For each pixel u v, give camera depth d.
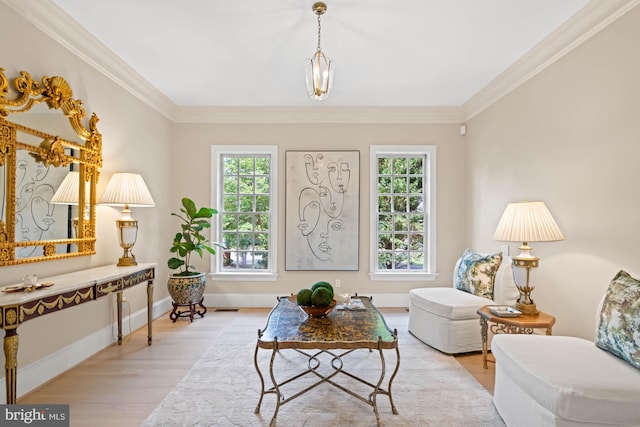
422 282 4.41
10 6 2.06
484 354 2.60
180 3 2.28
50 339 2.38
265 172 4.52
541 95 2.89
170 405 2.06
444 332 2.89
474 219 4.14
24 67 2.17
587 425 1.41
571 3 2.27
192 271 4.01
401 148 4.41
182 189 4.42
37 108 2.26
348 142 4.41
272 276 4.37
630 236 2.07
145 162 3.71
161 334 3.34
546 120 2.83
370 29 2.60
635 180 2.04
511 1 2.26
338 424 1.87
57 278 2.32
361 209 4.41
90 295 2.24
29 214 2.20
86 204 2.75
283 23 2.52
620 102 2.14
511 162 3.35
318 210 4.38
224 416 1.95
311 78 2.31
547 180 2.83
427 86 3.70
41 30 2.29
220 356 2.80
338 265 4.38
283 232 4.41
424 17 2.44
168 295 4.23
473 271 3.20
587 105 2.40
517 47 2.87
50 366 2.37
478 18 2.45
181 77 3.47
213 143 4.42
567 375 1.52
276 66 3.23
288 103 4.24
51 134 2.38
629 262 2.08
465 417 1.95
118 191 2.88
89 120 2.77
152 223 3.87
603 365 1.62
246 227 4.53
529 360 1.69
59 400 2.11
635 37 2.03
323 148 4.41
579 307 2.47
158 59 3.09
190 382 2.35
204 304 4.36
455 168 4.41
